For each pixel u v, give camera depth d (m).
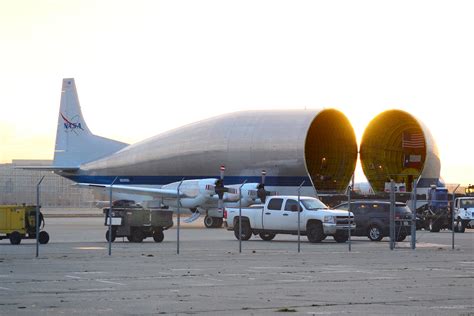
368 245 42.97
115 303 18.70
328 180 75.88
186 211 72.25
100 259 31.58
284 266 29.02
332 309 17.84
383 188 75.94
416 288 22.12
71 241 44.53
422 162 74.06
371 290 21.61
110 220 34.19
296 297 19.98
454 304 18.73
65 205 141.38
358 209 47.50
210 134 77.31
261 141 74.00
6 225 40.81
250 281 23.81
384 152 75.88
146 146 81.75
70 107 88.94
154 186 81.38
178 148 79.00
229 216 47.50
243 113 78.06
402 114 73.62
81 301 19.05
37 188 33.19
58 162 88.62
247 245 41.88
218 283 23.23
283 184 73.38
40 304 18.48
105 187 72.12
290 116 74.75
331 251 37.59
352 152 76.06
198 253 35.41
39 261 30.41
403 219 46.47
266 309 17.81
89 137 88.31
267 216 45.91
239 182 75.25
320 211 44.56
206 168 77.44
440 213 64.00
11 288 21.64
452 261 31.84
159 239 44.12
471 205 61.56
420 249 39.56
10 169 89.69
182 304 18.58
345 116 73.88
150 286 22.31
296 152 72.44
